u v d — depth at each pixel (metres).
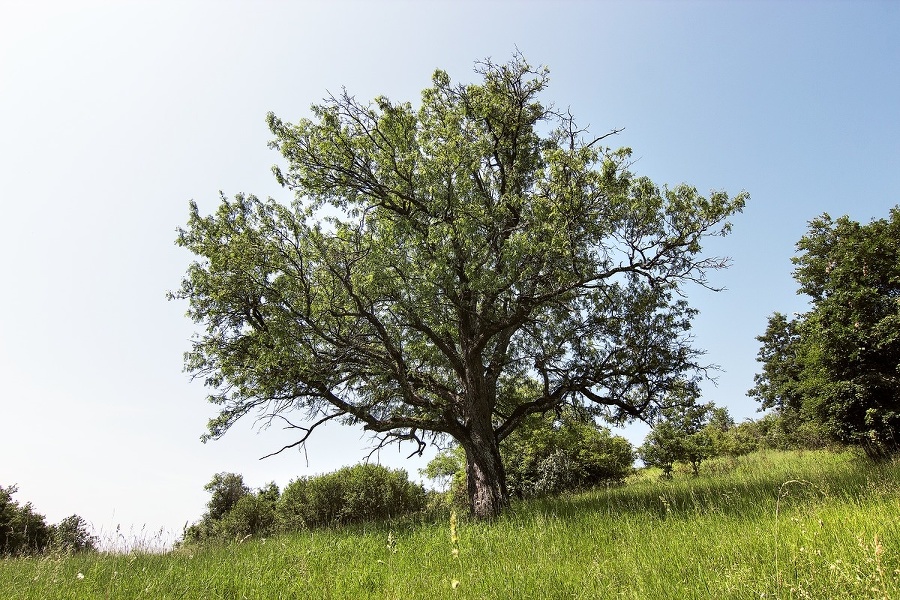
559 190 13.24
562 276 13.02
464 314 15.05
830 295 15.62
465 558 7.59
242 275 13.61
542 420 19.28
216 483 31.62
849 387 13.76
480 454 13.92
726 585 4.59
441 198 14.41
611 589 5.20
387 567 7.86
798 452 24.47
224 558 9.52
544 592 5.47
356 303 13.60
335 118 14.72
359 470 20.45
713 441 31.81
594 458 25.42
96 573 7.98
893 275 14.20
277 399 14.42
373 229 14.89
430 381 15.09
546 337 16.81
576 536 8.34
